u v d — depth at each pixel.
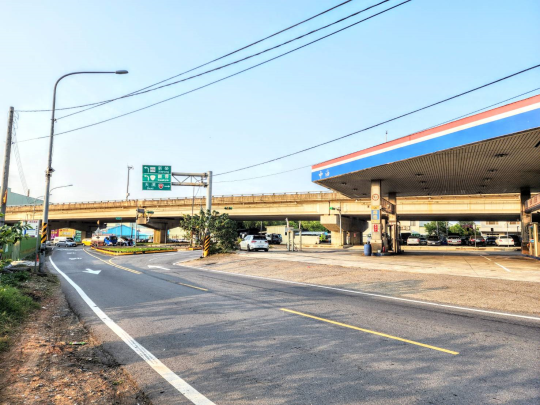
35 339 6.26
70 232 84.56
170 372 4.73
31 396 4.01
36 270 17.19
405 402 3.78
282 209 53.88
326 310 8.51
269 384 4.29
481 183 25.69
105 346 5.89
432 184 26.20
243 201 55.69
